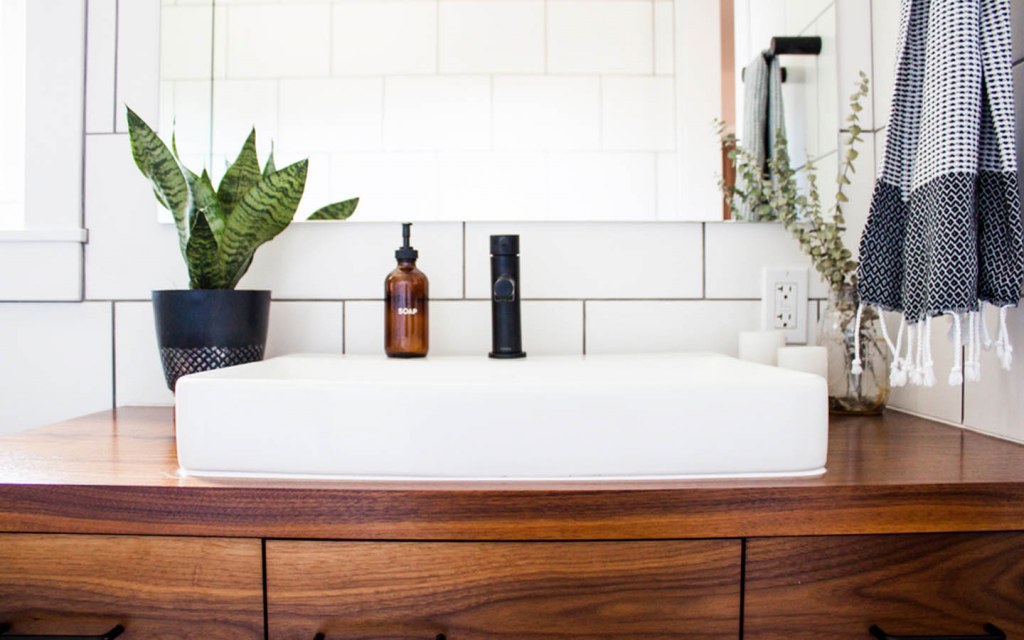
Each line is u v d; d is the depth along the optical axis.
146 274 1.08
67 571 0.61
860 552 0.60
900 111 0.82
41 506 0.61
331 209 1.06
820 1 1.11
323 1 1.11
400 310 0.97
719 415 0.64
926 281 0.73
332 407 0.64
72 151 1.08
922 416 0.96
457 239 1.09
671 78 1.11
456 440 0.64
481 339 1.08
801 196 1.05
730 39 1.11
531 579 0.59
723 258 1.10
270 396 0.64
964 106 0.71
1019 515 0.60
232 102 1.10
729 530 0.59
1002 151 0.70
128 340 1.08
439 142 1.11
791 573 0.60
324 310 1.08
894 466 0.67
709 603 0.59
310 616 0.60
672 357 0.97
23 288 1.07
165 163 0.93
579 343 1.09
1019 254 0.70
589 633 0.60
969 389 0.86
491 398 0.63
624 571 0.59
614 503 0.59
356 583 0.60
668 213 1.11
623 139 1.11
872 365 0.96
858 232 1.09
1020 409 0.78
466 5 1.11
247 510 0.60
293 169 0.93
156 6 1.09
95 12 1.09
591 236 1.09
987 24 0.72
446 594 0.60
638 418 0.64
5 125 1.15
